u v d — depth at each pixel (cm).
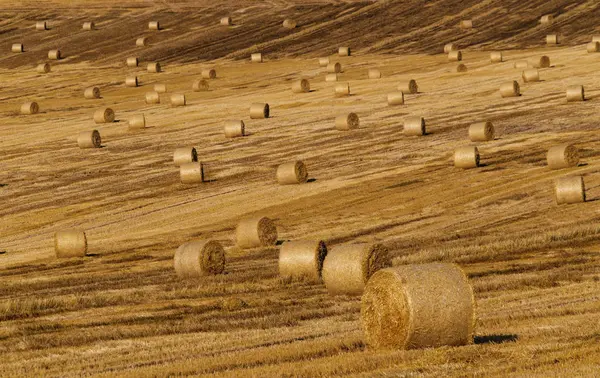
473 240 8344
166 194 11725
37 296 7094
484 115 15250
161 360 4944
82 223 10644
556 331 4825
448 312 4475
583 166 11162
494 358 4328
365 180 11569
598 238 8038
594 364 4138
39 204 11725
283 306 6281
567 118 14300
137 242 9475
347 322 5644
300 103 18375
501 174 11219
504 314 5462
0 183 13125
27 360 5203
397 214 9869
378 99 17962
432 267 4566
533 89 17325
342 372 4250
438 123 14988
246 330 5634
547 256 7556
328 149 13762
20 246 9788
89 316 6278
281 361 4619
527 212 9431
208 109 18500
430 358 4309
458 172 11544
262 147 14362
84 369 4897
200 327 5753
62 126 17688
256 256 8444
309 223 9788
